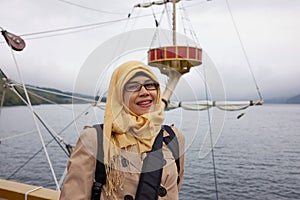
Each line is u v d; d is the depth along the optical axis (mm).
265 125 118000
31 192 2814
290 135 89125
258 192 37094
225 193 34969
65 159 47125
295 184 40688
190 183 33312
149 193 1705
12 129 79750
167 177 1811
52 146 63375
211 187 34188
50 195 2744
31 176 43969
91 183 1715
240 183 40281
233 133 87562
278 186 39812
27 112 82750
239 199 33844
